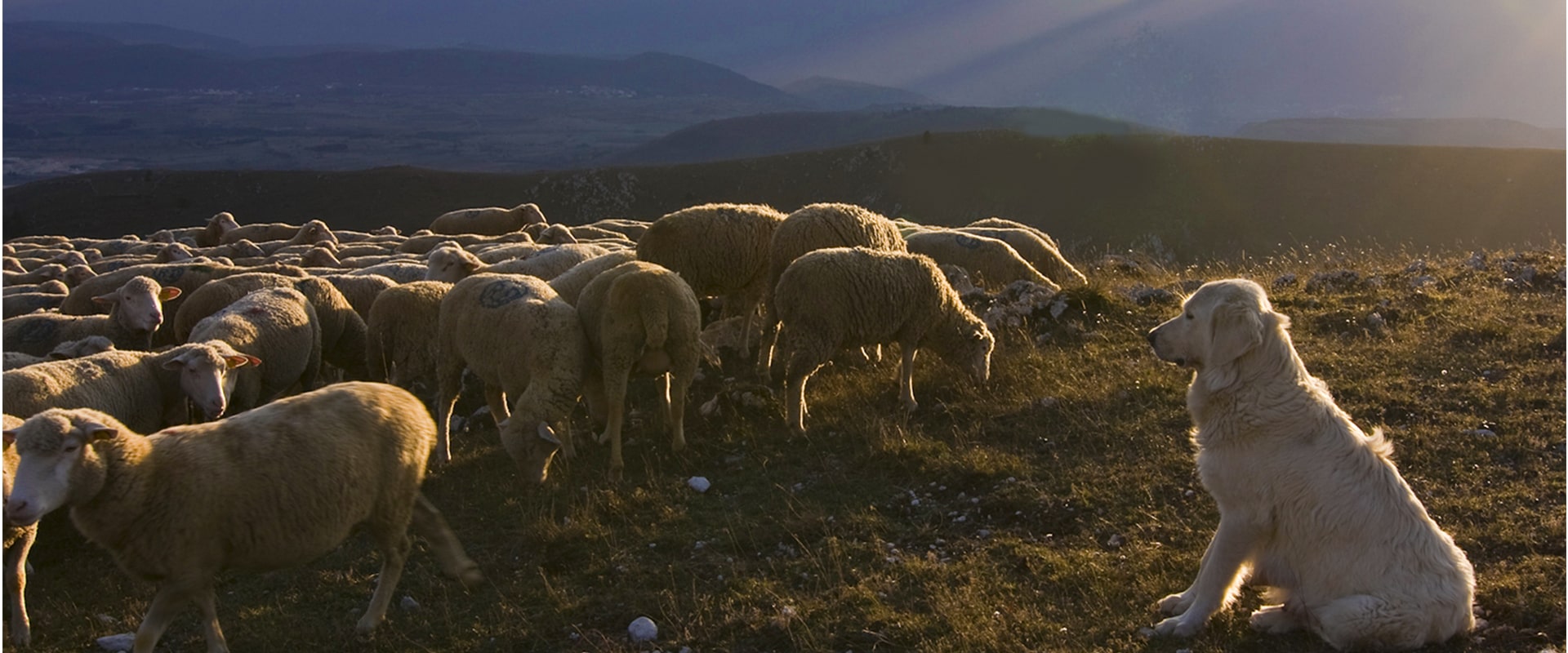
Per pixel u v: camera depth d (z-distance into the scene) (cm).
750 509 771
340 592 697
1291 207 9400
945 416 902
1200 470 547
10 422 671
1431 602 479
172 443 540
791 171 11556
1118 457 769
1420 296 1080
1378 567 491
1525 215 8562
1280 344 520
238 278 1188
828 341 886
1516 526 608
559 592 661
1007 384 956
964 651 536
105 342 996
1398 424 785
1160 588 591
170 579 545
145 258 1931
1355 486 500
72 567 762
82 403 804
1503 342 919
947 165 10788
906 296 895
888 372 1023
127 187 11481
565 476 863
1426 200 9162
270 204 11125
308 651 625
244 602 693
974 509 725
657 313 851
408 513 643
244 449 551
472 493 855
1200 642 521
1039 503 712
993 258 1351
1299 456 509
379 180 11719
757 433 912
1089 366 975
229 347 904
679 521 759
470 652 610
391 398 623
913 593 617
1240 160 10225
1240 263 1526
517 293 899
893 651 555
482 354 897
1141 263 1628
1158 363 952
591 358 904
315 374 1108
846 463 829
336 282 1241
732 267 1090
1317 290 1170
